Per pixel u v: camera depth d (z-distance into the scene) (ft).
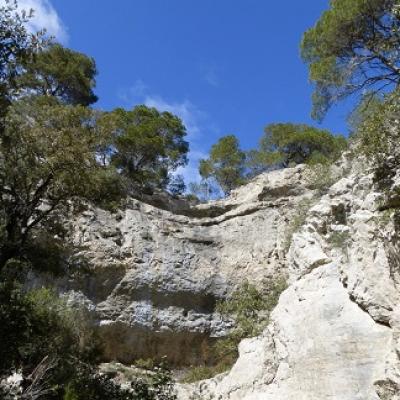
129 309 72.02
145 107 111.14
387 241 39.75
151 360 67.77
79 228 73.82
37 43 33.47
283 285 68.39
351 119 57.26
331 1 60.49
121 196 52.29
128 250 76.07
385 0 54.03
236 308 70.90
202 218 89.04
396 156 42.83
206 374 66.69
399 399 34.45
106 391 48.80
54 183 46.37
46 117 46.96
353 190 49.78
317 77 59.62
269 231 83.41
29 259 48.49
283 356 45.34
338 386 38.55
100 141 48.62
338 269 46.24
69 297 68.74
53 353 49.44
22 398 39.65
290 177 89.25
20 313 45.68
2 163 45.19
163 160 105.81
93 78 110.22
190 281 76.84
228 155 115.44
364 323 40.06
